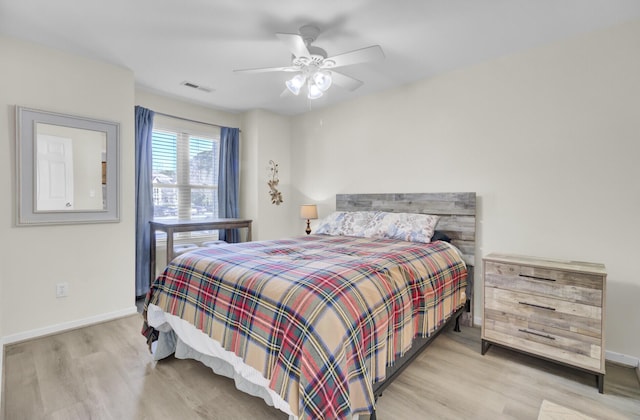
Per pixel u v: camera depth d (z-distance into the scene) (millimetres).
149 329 2193
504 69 2719
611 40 2244
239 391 1835
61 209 2641
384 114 3562
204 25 2242
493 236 2812
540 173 2559
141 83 3342
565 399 1787
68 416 1610
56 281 2629
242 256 2076
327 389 1215
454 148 3035
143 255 3494
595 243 2326
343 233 3289
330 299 1384
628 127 2199
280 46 2545
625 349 2203
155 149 3766
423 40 2439
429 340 2176
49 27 2270
